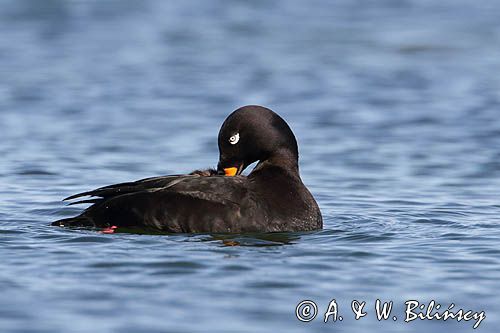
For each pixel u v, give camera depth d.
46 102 22.66
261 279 9.52
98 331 8.13
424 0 37.28
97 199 11.98
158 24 33.19
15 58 27.81
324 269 9.91
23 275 9.54
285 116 21.61
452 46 29.80
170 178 11.62
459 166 16.80
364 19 33.88
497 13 34.69
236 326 8.34
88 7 35.41
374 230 11.78
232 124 11.96
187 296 9.02
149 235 11.20
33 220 12.23
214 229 11.22
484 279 9.70
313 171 16.45
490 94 23.75
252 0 37.25
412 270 9.96
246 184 11.58
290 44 30.31
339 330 8.42
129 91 24.12
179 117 21.31
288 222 11.44
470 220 12.62
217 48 29.77
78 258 10.10
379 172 16.34
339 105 22.73
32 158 17.02
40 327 8.21
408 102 23.00
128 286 9.25
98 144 18.41
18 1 35.94
